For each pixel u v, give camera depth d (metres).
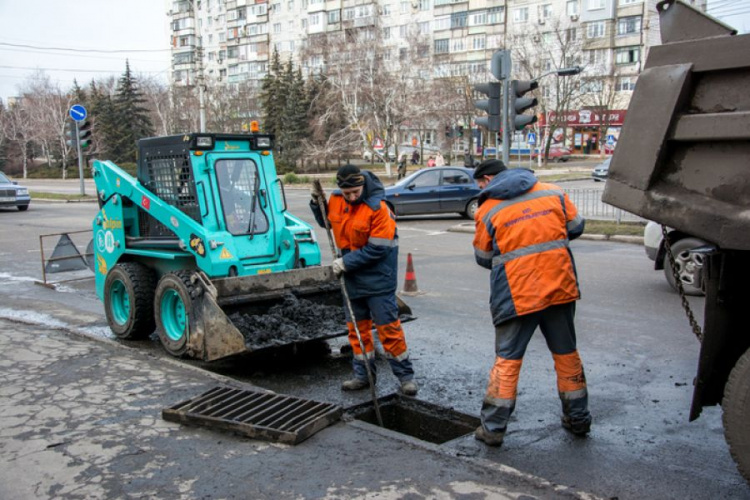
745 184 3.11
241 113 68.50
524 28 58.75
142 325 6.87
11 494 3.59
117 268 6.96
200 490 3.60
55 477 3.77
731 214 3.14
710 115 3.17
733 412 3.39
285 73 58.78
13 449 4.14
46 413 4.72
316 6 80.00
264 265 6.59
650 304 8.36
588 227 15.34
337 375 6.03
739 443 3.38
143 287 6.79
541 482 3.59
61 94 75.25
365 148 48.38
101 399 4.99
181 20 100.12
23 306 9.06
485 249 4.29
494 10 64.75
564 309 4.26
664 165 3.38
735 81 3.13
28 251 14.55
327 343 7.12
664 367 5.95
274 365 6.36
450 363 6.24
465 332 7.34
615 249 13.28
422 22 69.94
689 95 3.28
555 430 4.59
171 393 5.12
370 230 5.10
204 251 6.15
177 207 6.52
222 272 6.18
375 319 5.30
